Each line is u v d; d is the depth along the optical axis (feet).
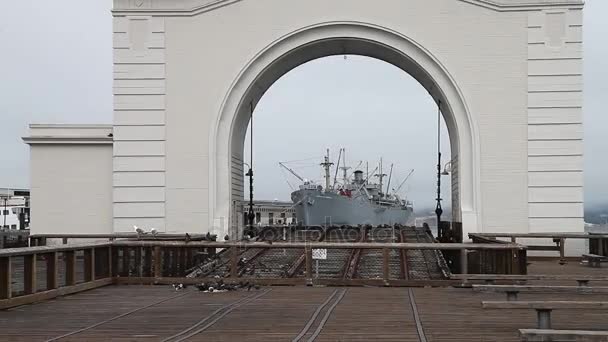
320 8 78.48
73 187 81.30
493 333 28.04
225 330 29.07
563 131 75.77
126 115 78.79
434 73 77.77
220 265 58.95
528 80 76.28
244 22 78.79
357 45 80.84
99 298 40.68
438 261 64.28
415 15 77.77
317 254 49.65
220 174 78.64
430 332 28.32
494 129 76.38
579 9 76.07
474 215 75.87
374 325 30.25
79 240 79.66
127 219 78.07
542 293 41.52
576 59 75.92
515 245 46.52
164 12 78.79
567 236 69.72
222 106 78.38
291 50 79.00
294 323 30.91
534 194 75.56
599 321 31.07
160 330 29.12
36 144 81.51
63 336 27.63
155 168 78.33
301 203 177.88
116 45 79.05
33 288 38.14
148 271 48.26
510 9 76.54
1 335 27.89
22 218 219.00
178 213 78.02
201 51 78.84
